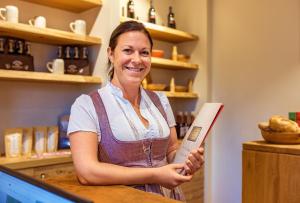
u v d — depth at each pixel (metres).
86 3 2.26
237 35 2.84
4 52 1.96
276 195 1.54
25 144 2.02
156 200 0.77
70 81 2.15
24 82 2.21
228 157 2.89
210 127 1.05
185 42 3.15
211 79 3.02
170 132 1.27
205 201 2.94
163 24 3.09
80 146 0.99
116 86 1.14
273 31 2.61
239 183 2.82
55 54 2.37
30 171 1.83
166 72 3.16
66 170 1.99
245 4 2.79
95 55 2.35
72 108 1.07
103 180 0.92
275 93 2.60
